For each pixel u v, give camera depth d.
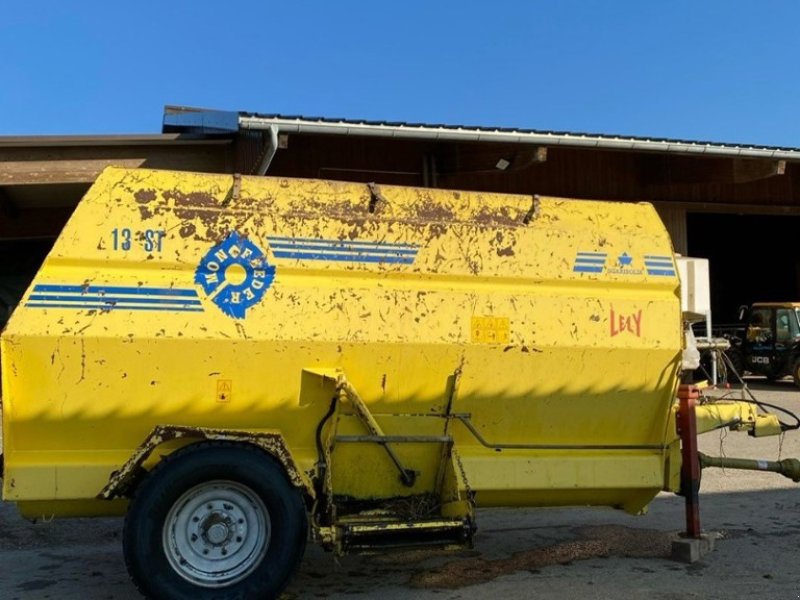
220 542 4.49
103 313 4.57
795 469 6.11
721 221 23.84
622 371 5.52
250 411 4.86
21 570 5.55
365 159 13.82
